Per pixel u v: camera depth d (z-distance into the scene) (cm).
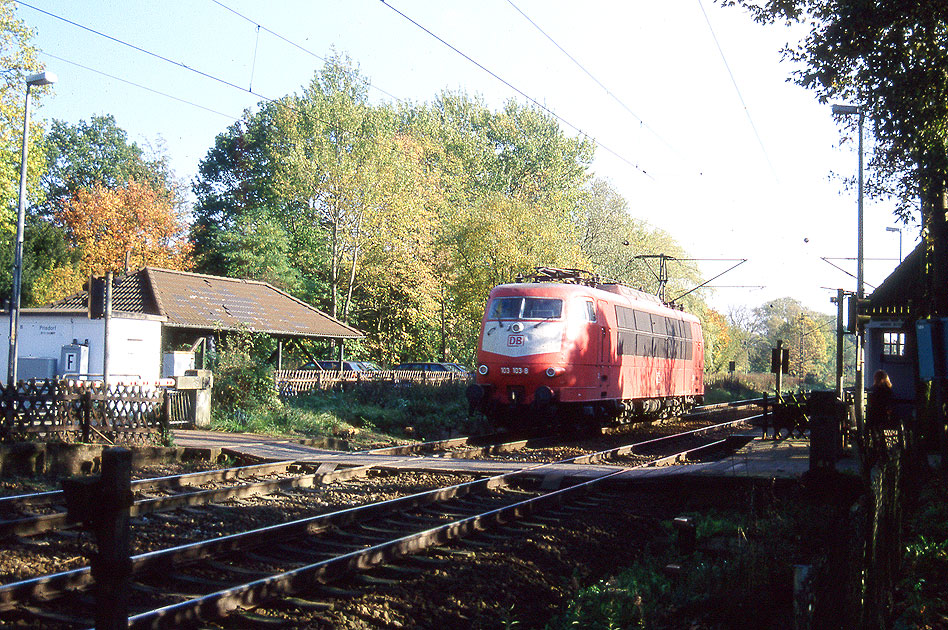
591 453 1806
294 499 1120
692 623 663
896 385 2591
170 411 1800
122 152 7050
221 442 1597
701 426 2753
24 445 1241
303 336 3334
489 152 6488
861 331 2030
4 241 3547
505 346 2067
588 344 2123
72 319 2472
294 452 1534
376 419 2259
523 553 864
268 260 4997
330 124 4781
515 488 1302
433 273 5075
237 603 643
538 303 2089
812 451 1141
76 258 4138
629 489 1288
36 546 809
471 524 948
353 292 5362
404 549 827
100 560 422
